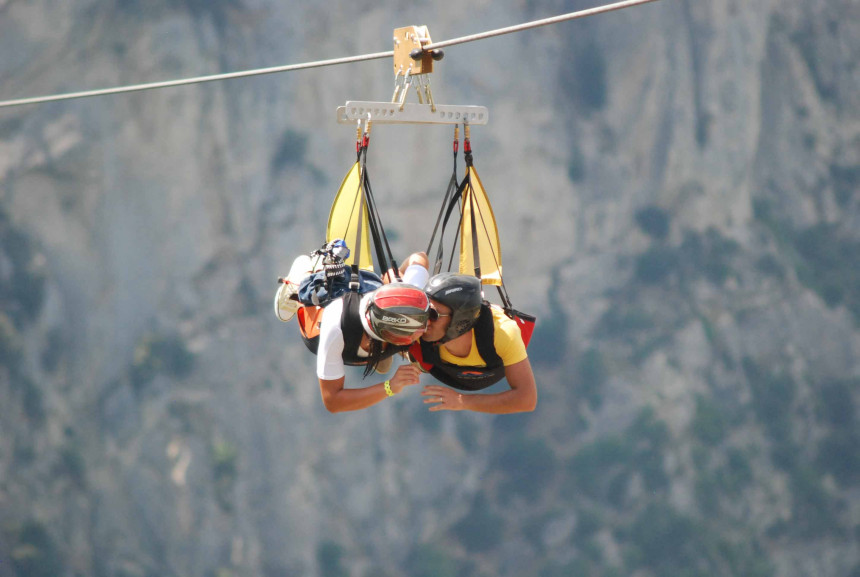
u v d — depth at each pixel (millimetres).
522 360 19688
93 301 193500
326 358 19469
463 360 19531
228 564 192125
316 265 22250
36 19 192750
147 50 196750
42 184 192125
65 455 189625
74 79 194500
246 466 197250
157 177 198000
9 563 183875
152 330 197000
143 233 196750
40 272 191000
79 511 189125
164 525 191125
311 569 196875
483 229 22484
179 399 195750
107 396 193750
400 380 19453
